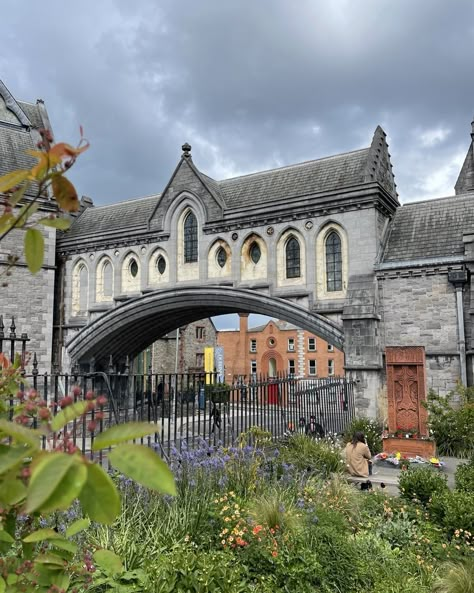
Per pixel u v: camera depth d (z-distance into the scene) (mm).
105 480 1365
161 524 6242
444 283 18594
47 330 26828
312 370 56500
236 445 10031
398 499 8875
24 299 26094
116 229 26969
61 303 28781
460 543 7133
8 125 28562
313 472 9781
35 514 2344
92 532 5605
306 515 6934
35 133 29375
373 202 19844
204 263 24031
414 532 7488
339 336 20094
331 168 22609
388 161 22609
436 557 6809
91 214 30766
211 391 10461
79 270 28812
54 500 1277
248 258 23125
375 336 19203
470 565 6062
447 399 15984
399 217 21469
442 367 18281
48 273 27188
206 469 7730
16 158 27672
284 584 5465
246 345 61094
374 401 18797
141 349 31172
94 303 27766
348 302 19812
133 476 1390
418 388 14469
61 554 2504
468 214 19891
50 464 1295
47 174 1781
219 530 6492
